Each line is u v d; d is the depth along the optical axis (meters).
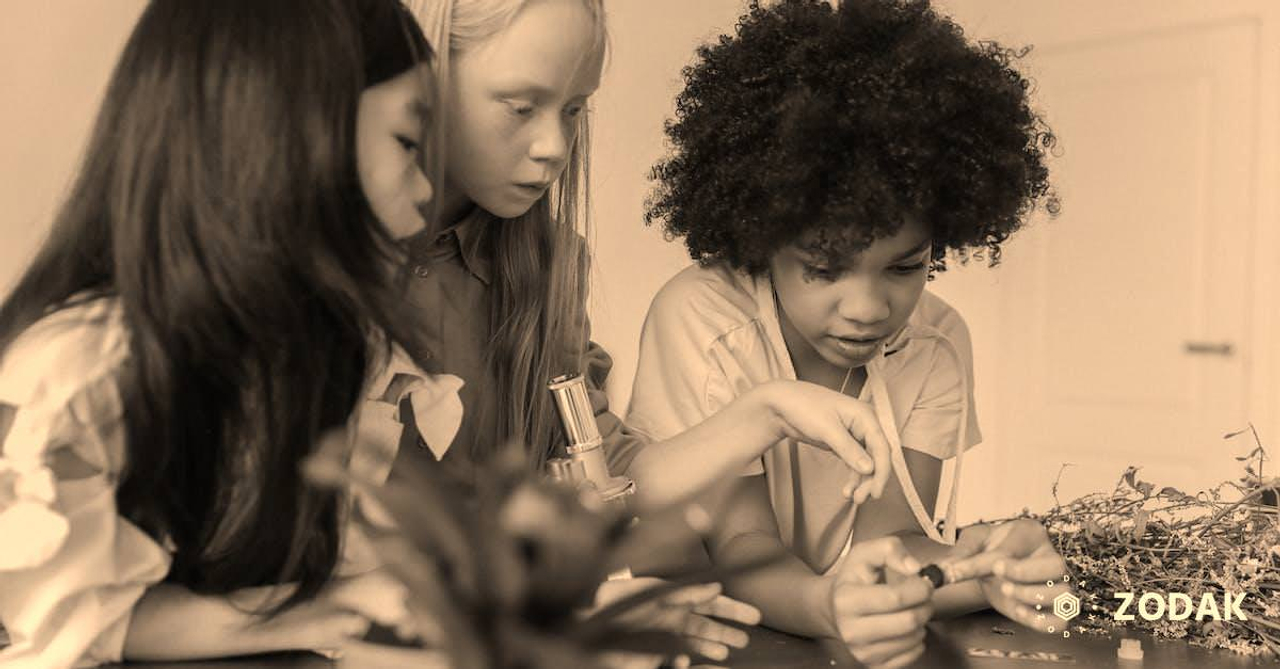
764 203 0.97
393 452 0.86
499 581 0.47
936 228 0.98
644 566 0.78
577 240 1.13
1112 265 3.53
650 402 1.10
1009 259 3.73
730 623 0.90
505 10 0.90
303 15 0.78
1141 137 3.46
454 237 1.05
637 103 3.19
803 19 1.02
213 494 0.77
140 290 0.75
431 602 0.48
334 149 0.77
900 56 0.96
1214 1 3.30
